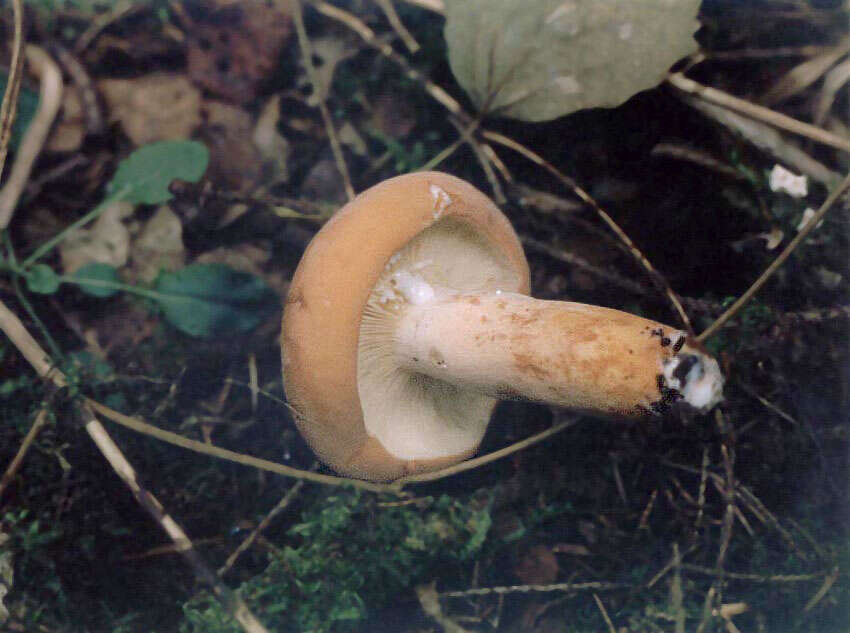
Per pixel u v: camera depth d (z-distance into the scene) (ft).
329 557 0.89
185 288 0.96
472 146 1.04
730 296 0.96
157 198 0.97
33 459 0.90
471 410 0.88
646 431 0.94
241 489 0.94
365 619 0.89
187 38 1.07
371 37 1.06
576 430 0.96
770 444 0.93
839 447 0.92
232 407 0.98
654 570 0.91
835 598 0.86
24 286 0.98
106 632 0.88
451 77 1.06
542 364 0.75
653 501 0.93
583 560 0.93
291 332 0.77
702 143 0.98
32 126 1.01
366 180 1.05
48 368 0.88
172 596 0.90
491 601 0.91
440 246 0.83
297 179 1.05
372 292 0.80
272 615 0.87
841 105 0.97
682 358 0.71
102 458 0.91
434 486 0.95
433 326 0.81
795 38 0.99
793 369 0.93
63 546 0.89
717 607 0.85
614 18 0.90
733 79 0.99
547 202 1.02
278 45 1.07
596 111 1.01
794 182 0.94
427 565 0.90
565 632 0.89
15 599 0.86
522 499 0.95
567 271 1.00
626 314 0.74
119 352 0.98
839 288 0.93
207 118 1.06
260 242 1.03
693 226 0.98
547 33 0.92
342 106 1.07
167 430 0.95
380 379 0.83
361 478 0.83
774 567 0.89
